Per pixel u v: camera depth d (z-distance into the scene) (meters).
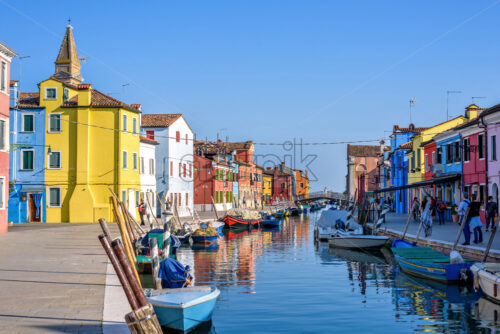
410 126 60.97
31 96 44.59
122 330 8.56
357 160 93.25
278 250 27.89
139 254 21.03
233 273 19.17
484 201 30.39
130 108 42.62
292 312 12.67
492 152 29.53
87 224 37.72
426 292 14.88
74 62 51.38
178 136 55.03
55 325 8.89
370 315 12.29
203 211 66.00
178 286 12.48
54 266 16.11
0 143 28.84
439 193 40.22
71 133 41.03
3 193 29.25
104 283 13.06
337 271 19.58
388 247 27.09
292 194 123.06
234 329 11.17
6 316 9.57
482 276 13.71
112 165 40.84
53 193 40.75
